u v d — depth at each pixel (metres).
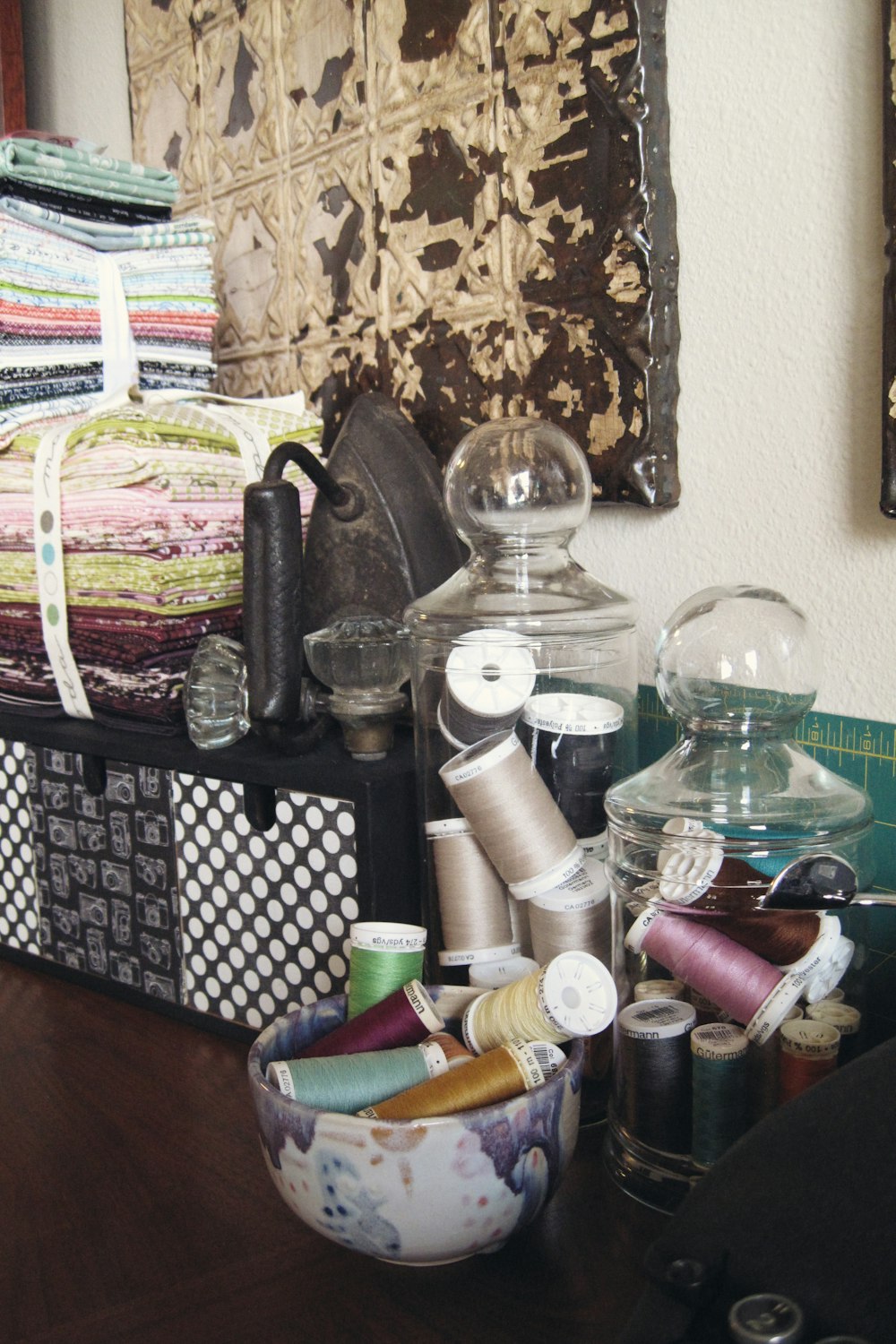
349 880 0.81
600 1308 0.56
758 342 0.83
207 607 0.97
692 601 0.69
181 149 1.30
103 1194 0.67
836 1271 0.39
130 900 0.96
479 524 0.81
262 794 0.85
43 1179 0.69
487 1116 0.54
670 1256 0.43
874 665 0.79
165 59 1.30
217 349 1.31
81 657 0.99
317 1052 0.65
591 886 0.70
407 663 0.86
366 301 1.10
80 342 1.08
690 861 0.60
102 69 1.42
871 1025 0.78
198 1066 0.85
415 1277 0.59
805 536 0.82
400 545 0.92
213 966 0.91
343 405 1.15
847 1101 0.44
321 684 0.94
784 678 0.65
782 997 0.59
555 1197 0.66
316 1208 0.56
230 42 1.21
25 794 1.04
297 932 0.85
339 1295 0.58
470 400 1.01
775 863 0.59
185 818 0.90
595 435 0.91
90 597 0.96
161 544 0.91
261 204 1.21
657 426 0.88
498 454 0.79
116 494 0.92
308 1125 0.54
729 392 0.86
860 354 0.77
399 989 0.67
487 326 0.98
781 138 0.80
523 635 0.74
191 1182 0.69
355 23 1.06
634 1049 0.64
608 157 0.87
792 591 0.84
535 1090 0.56
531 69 0.91
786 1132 0.44
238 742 0.93
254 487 0.79
